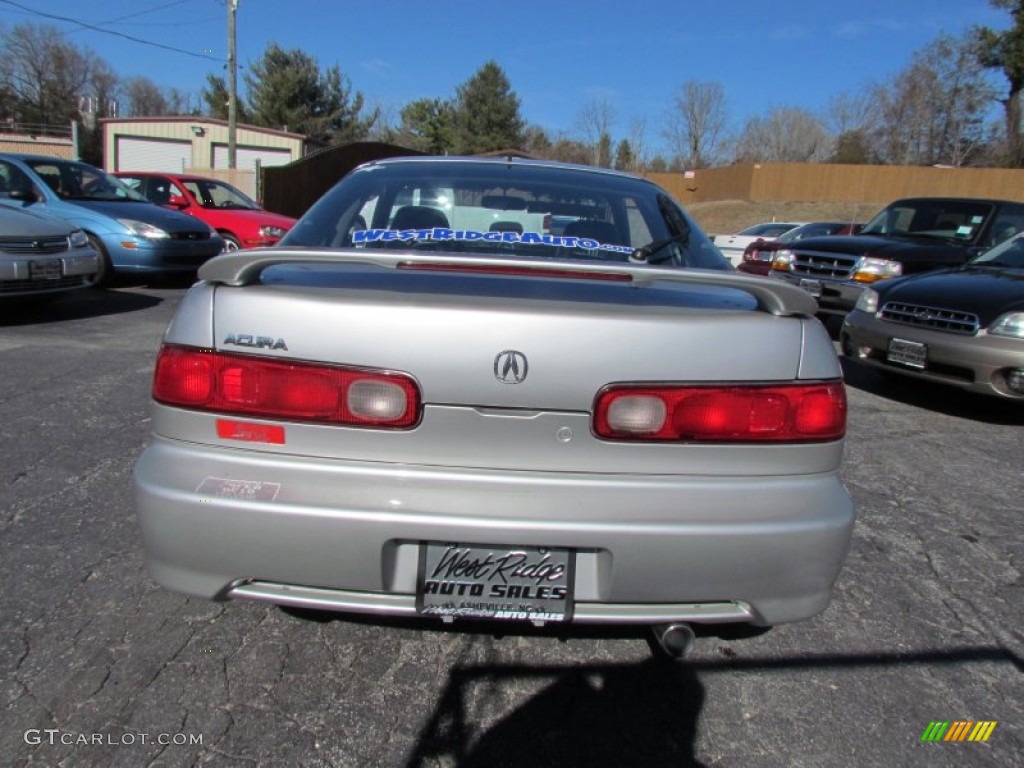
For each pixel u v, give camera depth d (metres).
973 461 4.26
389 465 1.78
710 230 37.12
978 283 5.33
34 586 2.50
